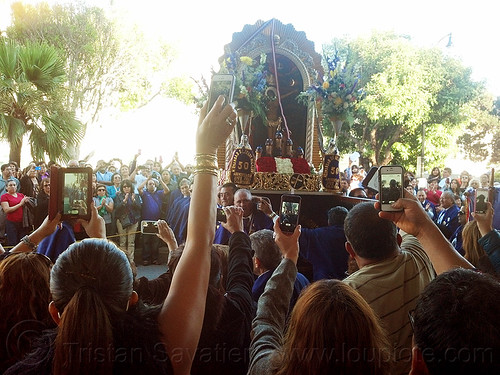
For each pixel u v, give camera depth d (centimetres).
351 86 715
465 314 112
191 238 156
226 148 732
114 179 967
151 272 898
